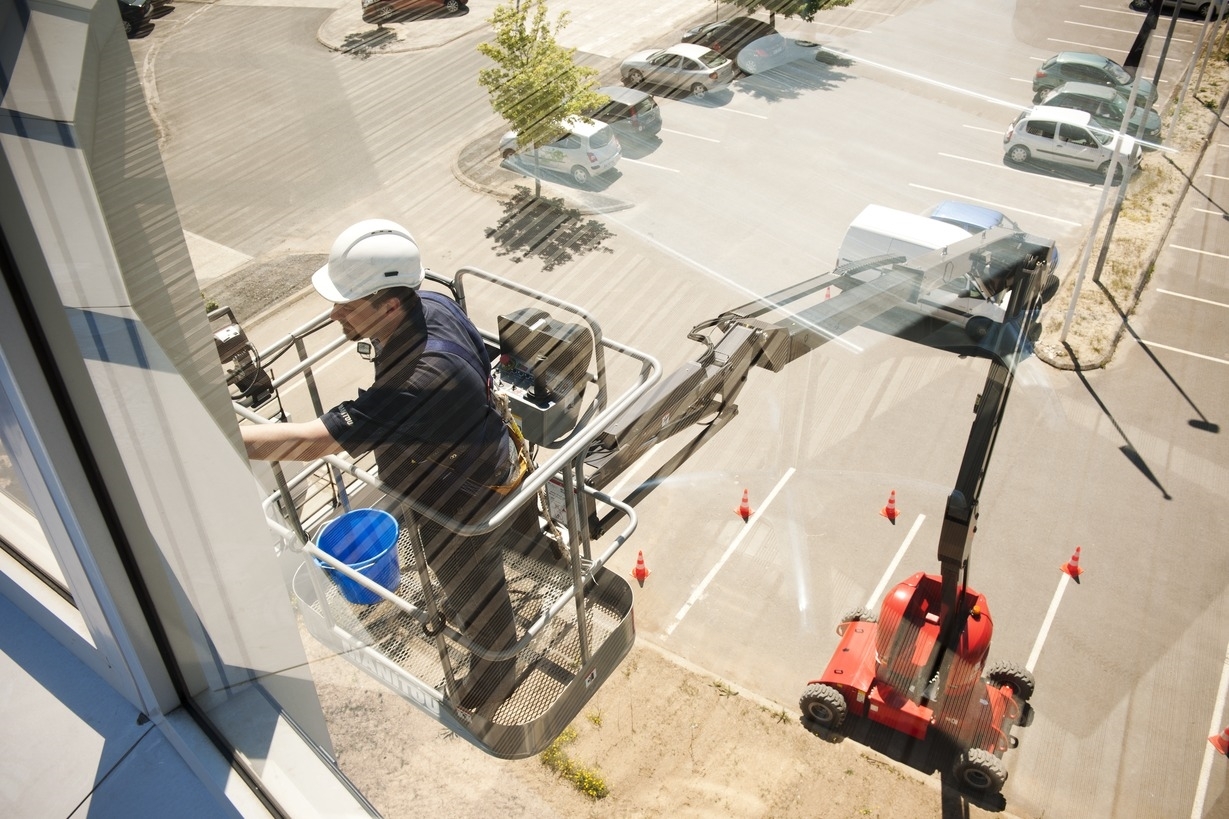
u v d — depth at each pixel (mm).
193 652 1900
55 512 1639
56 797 1979
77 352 1380
